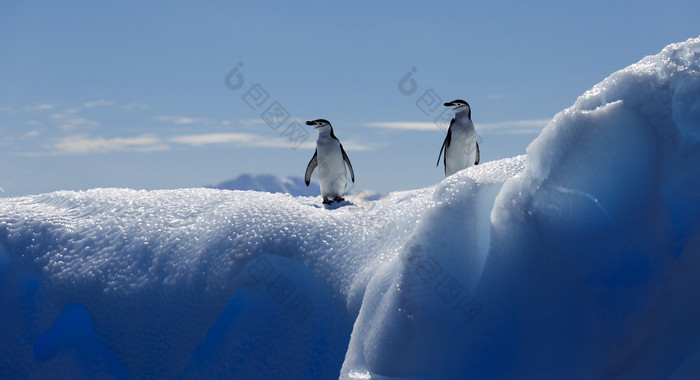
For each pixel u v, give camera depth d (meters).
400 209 10.60
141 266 10.71
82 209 13.16
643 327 5.80
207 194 13.26
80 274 10.81
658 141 6.02
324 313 9.34
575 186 6.14
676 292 5.83
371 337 6.83
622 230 6.00
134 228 11.66
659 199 6.04
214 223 10.98
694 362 5.68
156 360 9.75
